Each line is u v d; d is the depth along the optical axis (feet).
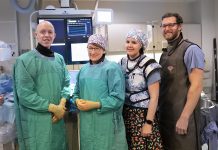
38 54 6.81
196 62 6.67
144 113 6.64
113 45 16.31
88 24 10.85
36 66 6.67
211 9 18.13
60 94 7.11
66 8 11.00
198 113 7.17
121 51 16.56
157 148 6.76
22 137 6.74
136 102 6.67
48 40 6.86
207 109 8.98
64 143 7.32
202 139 8.63
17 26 14.47
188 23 18.51
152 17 18.21
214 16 18.20
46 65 6.82
